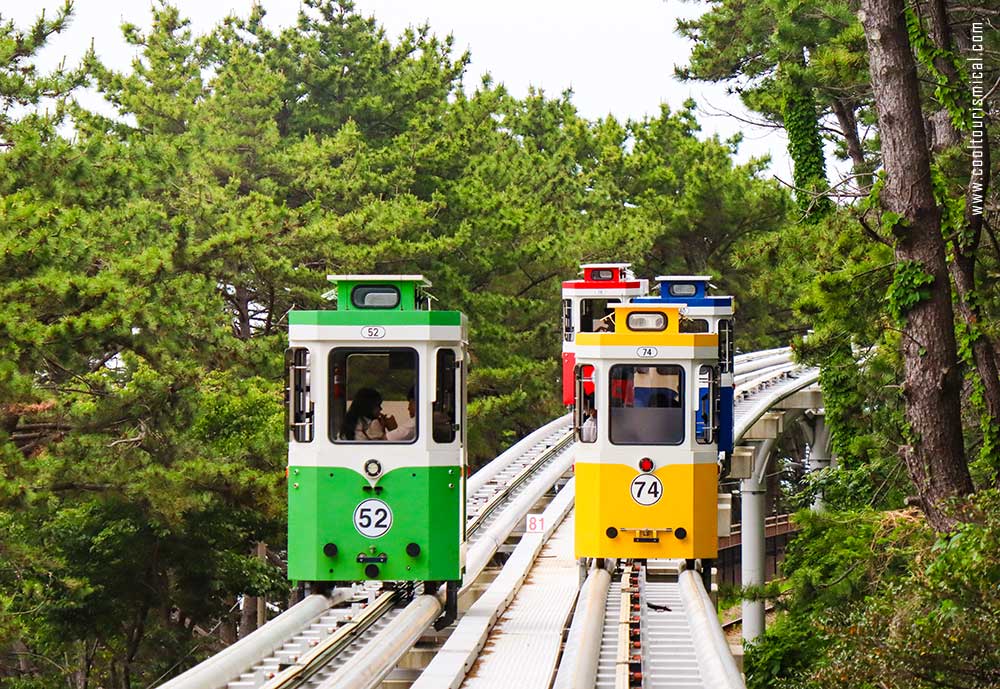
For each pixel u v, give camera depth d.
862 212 53.12
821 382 70.31
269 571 80.06
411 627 39.09
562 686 33.53
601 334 47.66
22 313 60.00
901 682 32.72
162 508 65.94
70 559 74.06
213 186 92.25
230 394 74.94
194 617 80.38
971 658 32.34
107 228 70.81
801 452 148.62
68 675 82.94
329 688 31.97
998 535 35.41
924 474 46.72
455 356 42.38
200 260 76.25
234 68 123.56
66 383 70.94
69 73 75.81
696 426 47.88
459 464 42.38
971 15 62.75
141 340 67.06
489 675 36.94
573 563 57.22
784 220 141.12
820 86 81.56
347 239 99.62
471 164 133.38
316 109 144.50
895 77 47.62
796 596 49.62
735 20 102.44
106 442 66.75
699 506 47.41
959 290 50.81
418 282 43.03
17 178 68.50
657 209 142.75
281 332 94.19
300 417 42.31
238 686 34.66
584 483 47.81
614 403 47.66
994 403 48.69
